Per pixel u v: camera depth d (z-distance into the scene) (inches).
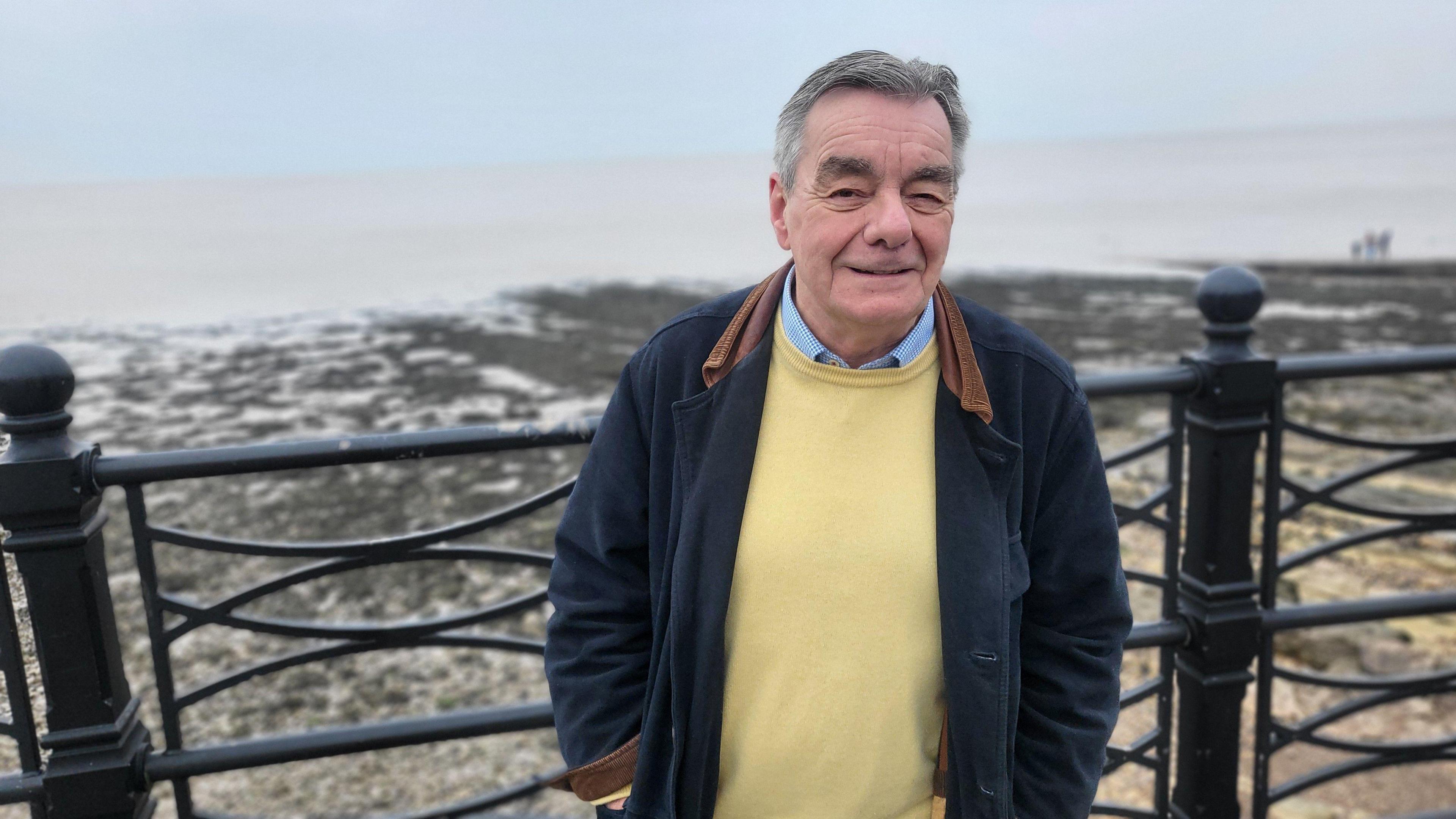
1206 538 78.3
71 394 61.9
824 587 48.0
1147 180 5216.5
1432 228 2258.9
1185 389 76.6
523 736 188.7
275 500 364.8
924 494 48.1
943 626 47.1
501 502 358.0
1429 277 1128.8
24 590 63.4
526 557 73.0
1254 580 79.4
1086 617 50.3
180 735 69.5
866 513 47.8
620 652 53.1
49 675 62.3
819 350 48.8
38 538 60.1
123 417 529.3
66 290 1441.9
